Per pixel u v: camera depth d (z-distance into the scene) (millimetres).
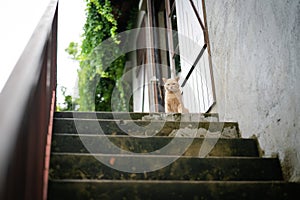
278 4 1917
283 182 1560
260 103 2172
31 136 896
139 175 1729
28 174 867
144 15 6531
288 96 1812
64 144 1975
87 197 1401
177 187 1475
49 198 1370
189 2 4039
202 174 1788
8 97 756
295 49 1731
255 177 1841
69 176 1675
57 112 2555
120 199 1419
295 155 1739
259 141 2178
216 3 3162
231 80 2723
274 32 1973
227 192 1502
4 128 645
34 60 1032
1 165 577
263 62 2129
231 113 2701
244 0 2457
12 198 640
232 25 2713
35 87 887
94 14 6656
